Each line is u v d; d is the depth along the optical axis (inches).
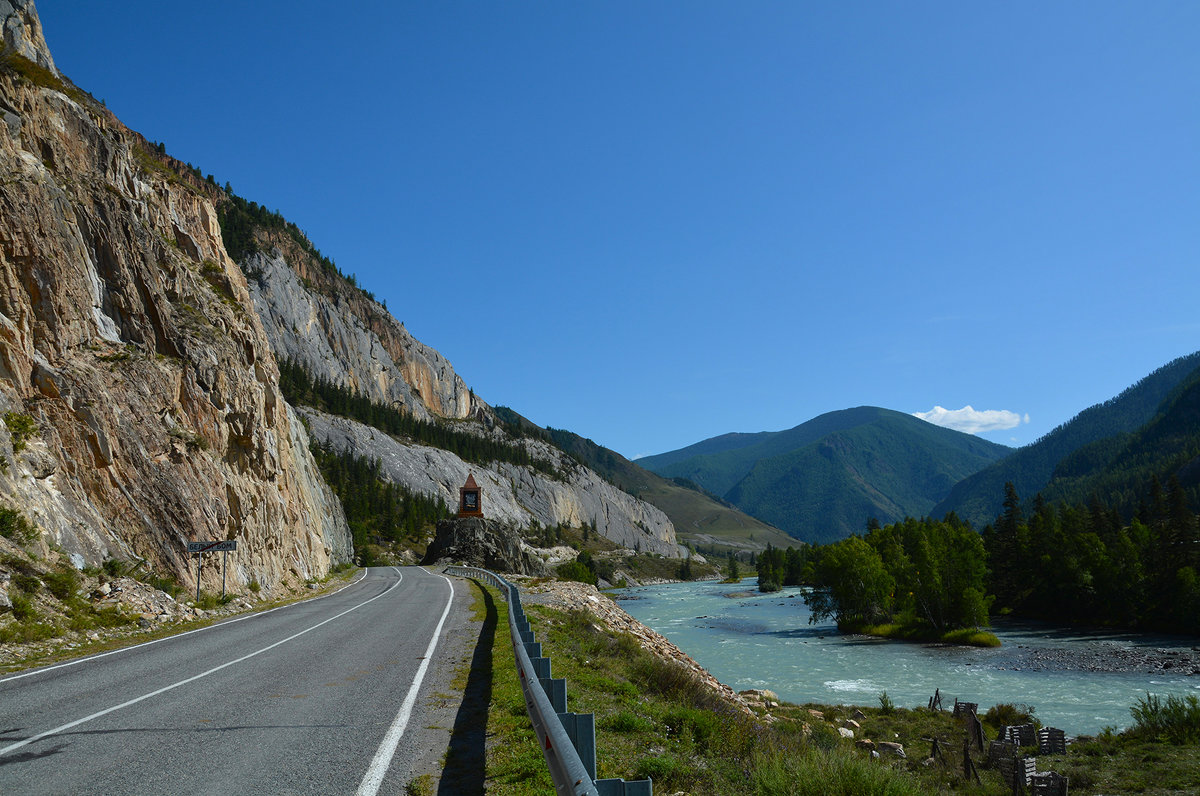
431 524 5565.9
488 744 290.7
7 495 673.0
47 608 604.7
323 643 600.4
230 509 1143.0
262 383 1584.6
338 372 7642.7
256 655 527.8
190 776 241.4
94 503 822.5
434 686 413.7
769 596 4559.5
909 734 946.7
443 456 7288.4
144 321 1055.6
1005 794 678.5
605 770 289.9
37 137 944.9
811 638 2261.3
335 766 256.8
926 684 1453.0
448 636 653.3
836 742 647.8
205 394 1151.0
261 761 260.7
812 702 1246.9
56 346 856.9
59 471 779.4
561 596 1311.5
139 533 871.7
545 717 235.6
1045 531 3127.5
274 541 1401.3
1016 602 3152.1
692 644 2114.9
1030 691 1378.0
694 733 381.7
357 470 5664.4
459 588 1440.7
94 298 960.9
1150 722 924.6
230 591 1029.8
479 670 469.7
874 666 1688.0
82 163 1043.9
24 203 837.8
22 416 756.0
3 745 278.2
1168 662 1704.0
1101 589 2623.0
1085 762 802.2
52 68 1159.0
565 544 7677.2
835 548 2839.6
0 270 788.0
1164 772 734.5
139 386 973.8
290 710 346.3
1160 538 2586.1
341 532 3139.8
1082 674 1573.6
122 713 335.0
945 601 2226.9
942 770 768.9
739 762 345.1
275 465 1503.4
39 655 506.6
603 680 489.4
